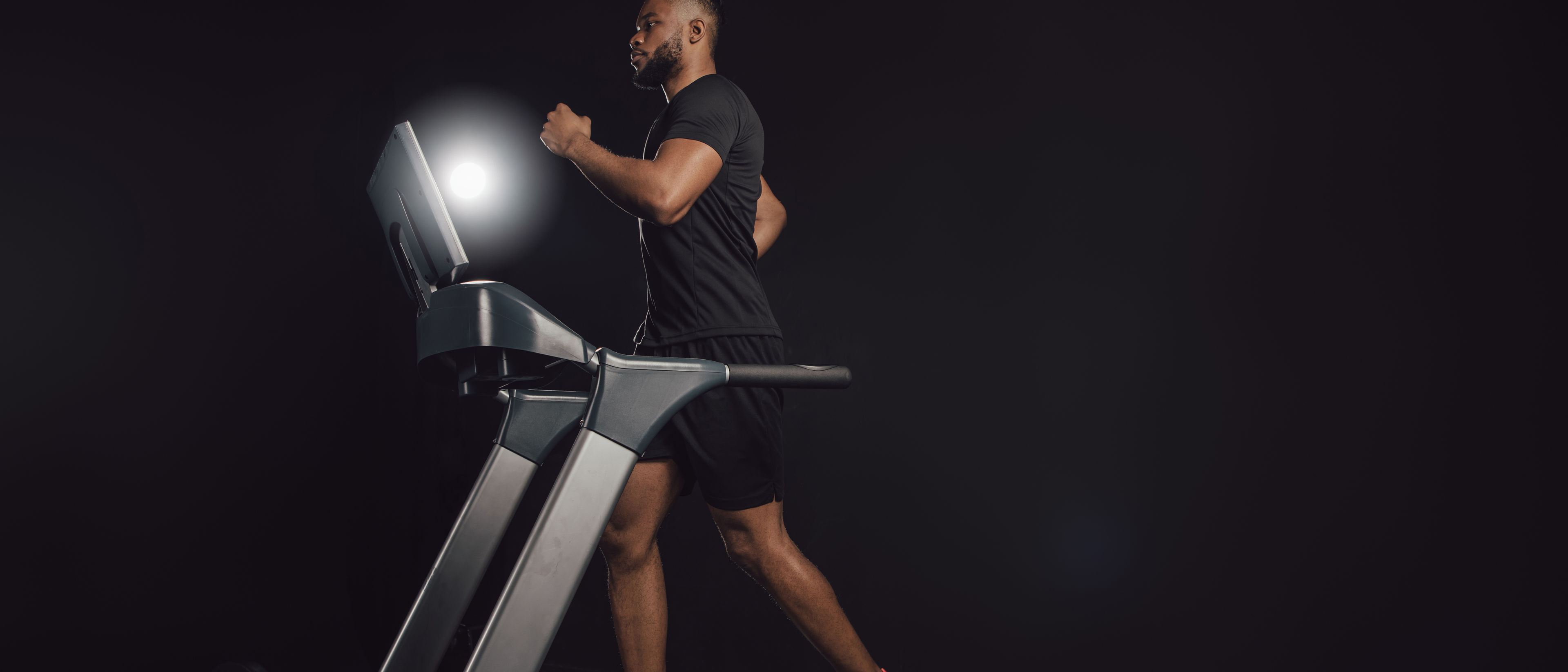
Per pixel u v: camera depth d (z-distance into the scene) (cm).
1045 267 193
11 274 175
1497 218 158
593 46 238
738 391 126
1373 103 169
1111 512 184
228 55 222
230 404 219
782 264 216
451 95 254
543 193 240
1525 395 154
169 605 203
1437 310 162
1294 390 172
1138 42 189
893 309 205
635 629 129
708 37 142
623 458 83
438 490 245
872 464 204
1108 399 186
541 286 238
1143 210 186
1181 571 178
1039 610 188
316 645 236
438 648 92
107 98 195
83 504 187
